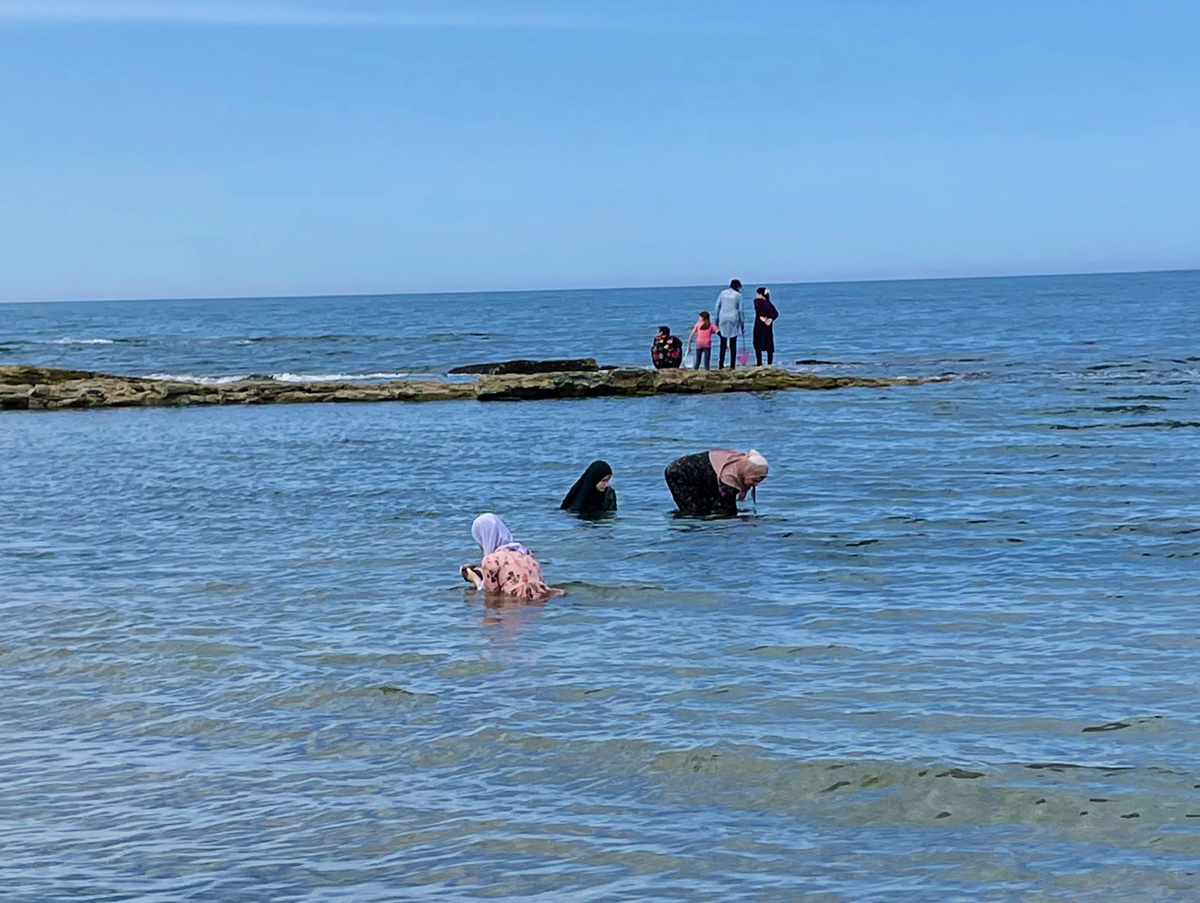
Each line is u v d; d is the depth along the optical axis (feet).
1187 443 73.77
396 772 26.12
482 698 30.68
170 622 38.83
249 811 24.25
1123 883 20.11
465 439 85.25
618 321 314.96
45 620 39.42
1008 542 47.98
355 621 38.47
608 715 29.09
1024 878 20.40
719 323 122.72
